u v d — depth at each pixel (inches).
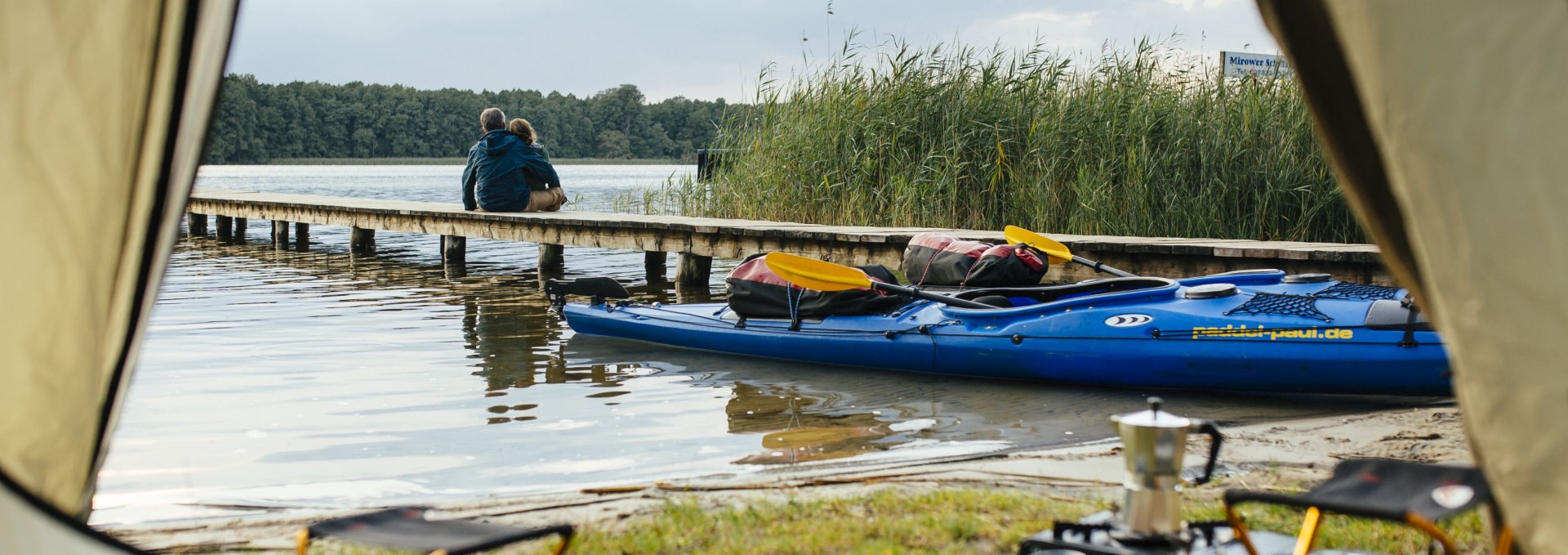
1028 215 430.9
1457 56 82.4
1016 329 239.3
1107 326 230.5
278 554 123.9
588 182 1529.3
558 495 149.6
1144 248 341.1
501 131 522.0
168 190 101.2
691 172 572.4
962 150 451.8
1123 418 108.0
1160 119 422.0
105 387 102.0
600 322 304.7
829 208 472.7
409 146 3193.9
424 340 298.8
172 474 172.1
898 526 124.3
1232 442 179.8
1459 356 88.0
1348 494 97.4
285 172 2500.0
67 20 94.9
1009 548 117.0
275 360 267.3
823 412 215.8
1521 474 86.2
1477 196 83.1
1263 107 402.6
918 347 250.1
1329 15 90.4
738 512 134.8
